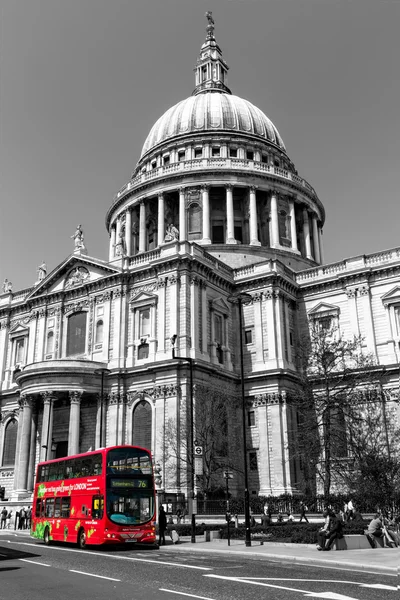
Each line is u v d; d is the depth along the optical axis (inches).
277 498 2124.8
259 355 2768.2
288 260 3558.1
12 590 724.0
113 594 682.2
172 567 968.3
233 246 3408.0
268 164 3809.1
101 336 2768.2
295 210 3959.2
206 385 2497.5
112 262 2817.4
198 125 4028.1
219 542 1553.9
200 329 2598.4
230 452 2532.0
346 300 2849.4
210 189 3703.3
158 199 3745.1
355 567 962.1
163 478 2287.2
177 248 2662.4
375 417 2272.4
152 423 2463.1
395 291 2711.6
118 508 1370.6
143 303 2684.5
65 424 2746.1
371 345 2689.5
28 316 3137.3
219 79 4633.4
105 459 1405.0
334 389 2348.7
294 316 2967.5
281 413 2608.3
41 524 1653.5
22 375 2635.3
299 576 842.2
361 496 1845.5
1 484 2871.6
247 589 706.8
